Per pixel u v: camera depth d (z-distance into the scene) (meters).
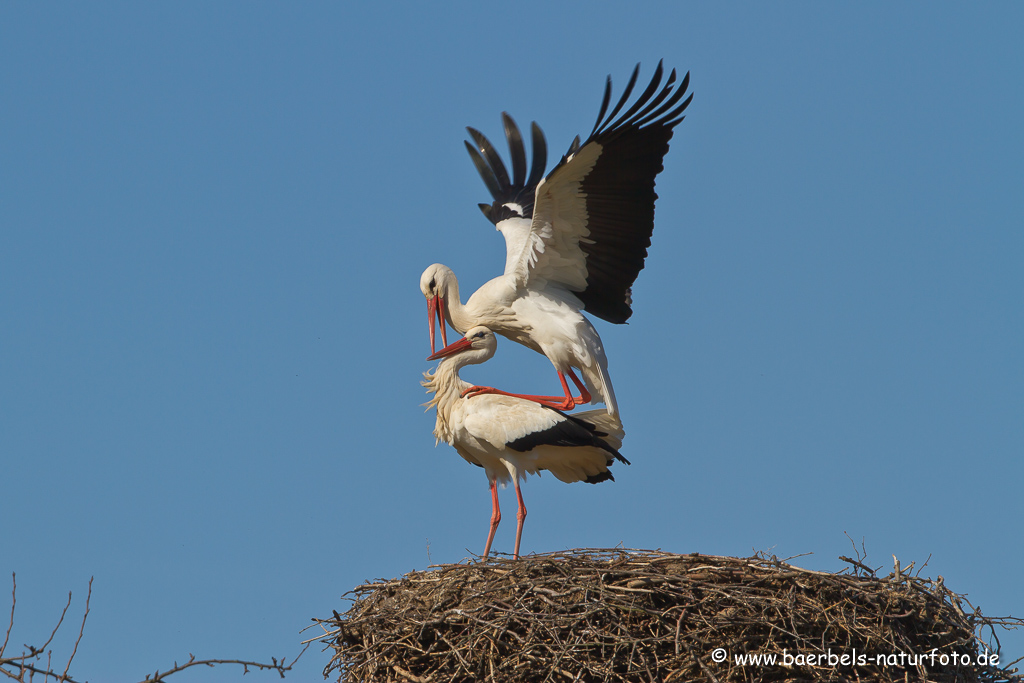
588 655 12.27
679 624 12.04
